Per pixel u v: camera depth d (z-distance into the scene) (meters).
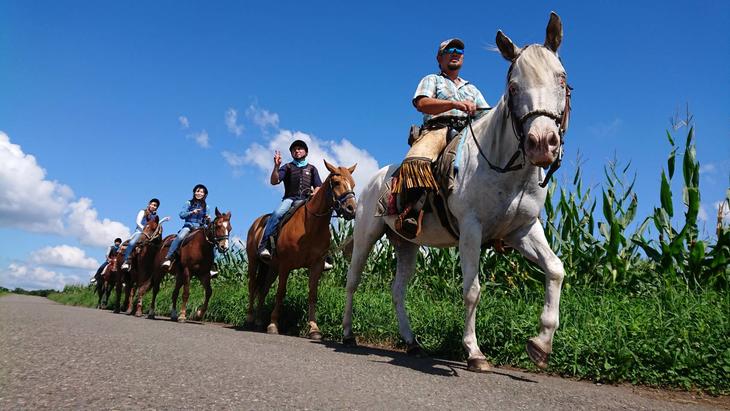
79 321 5.80
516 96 3.41
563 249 6.17
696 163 5.43
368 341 6.17
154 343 3.98
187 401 2.19
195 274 9.75
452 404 2.54
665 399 3.21
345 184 6.87
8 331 4.12
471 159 3.91
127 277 12.77
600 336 3.98
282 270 7.32
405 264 5.34
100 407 2.02
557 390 3.13
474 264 3.81
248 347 4.25
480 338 4.73
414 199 4.21
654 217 5.70
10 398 2.08
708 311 4.17
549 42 3.65
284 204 7.73
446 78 4.83
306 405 2.27
